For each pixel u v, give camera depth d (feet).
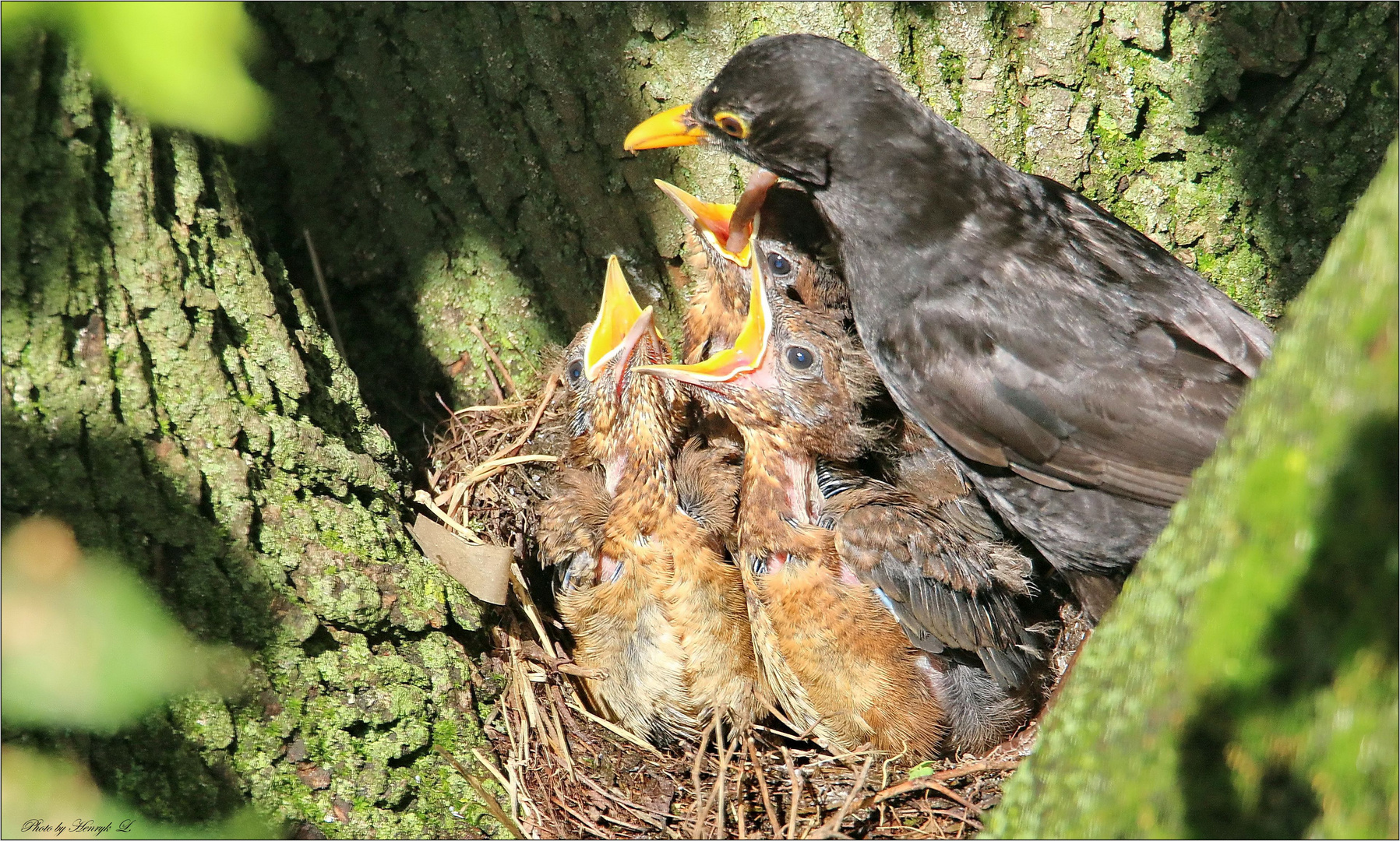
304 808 15.92
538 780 18.15
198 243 17.19
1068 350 19.84
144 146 16.29
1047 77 22.22
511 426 23.88
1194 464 19.36
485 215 23.29
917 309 20.53
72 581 11.21
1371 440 9.15
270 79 21.84
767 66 20.01
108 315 15.90
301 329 19.22
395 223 23.16
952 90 22.44
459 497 21.61
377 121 22.40
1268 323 22.84
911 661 19.95
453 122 22.50
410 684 17.25
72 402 15.44
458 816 16.79
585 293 24.06
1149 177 22.59
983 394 20.15
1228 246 22.70
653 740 20.63
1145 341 19.85
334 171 22.70
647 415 20.26
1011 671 20.29
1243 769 10.04
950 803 18.08
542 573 22.68
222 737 15.47
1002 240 20.39
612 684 20.54
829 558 19.98
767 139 20.34
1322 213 21.98
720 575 20.58
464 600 18.71
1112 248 20.92
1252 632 9.86
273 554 16.74
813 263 22.94
